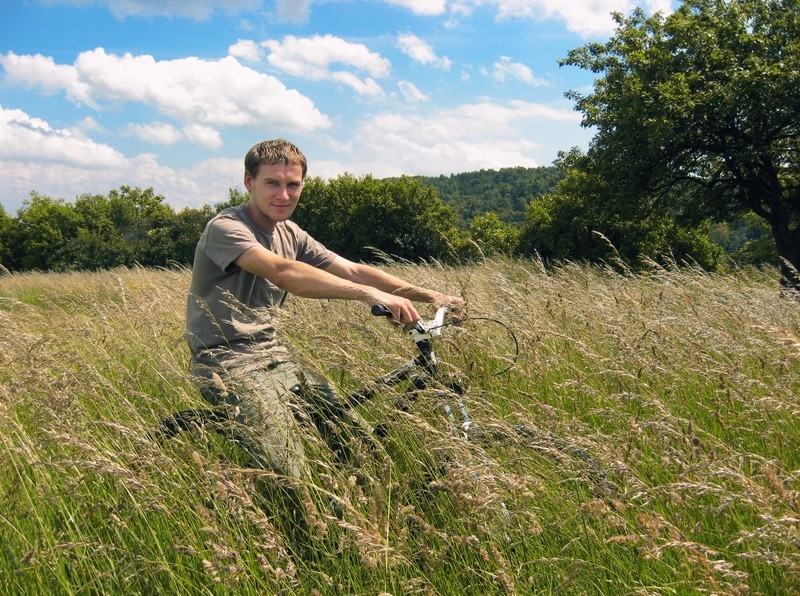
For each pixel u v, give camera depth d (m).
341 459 3.07
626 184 25.16
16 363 3.72
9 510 2.90
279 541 2.52
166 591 2.61
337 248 56.91
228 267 3.39
